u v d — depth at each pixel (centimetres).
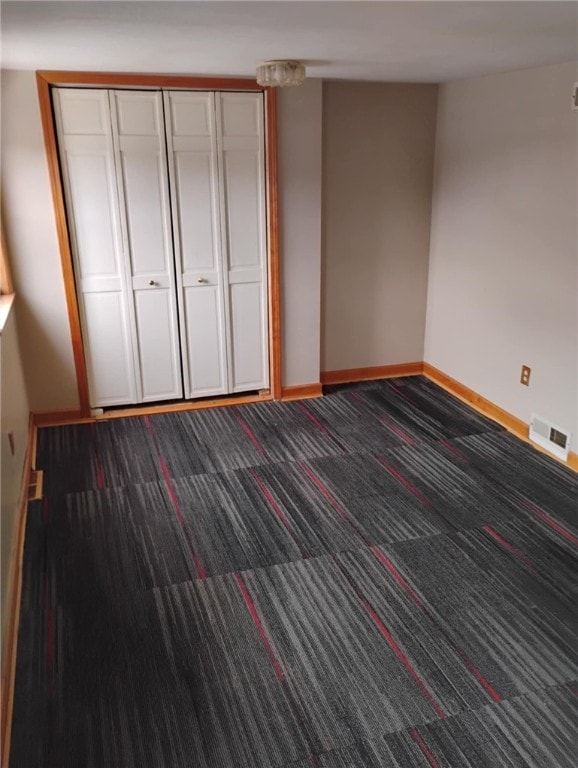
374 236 448
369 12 190
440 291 456
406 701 199
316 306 430
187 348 415
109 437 382
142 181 376
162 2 174
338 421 406
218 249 401
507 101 365
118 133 365
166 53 277
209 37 235
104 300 391
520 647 220
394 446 372
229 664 213
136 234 385
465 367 436
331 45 256
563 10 190
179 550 274
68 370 394
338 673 209
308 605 241
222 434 388
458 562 266
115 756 181
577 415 338
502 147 374
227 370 428
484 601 243
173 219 388
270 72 305
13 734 188
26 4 174
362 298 459
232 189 393
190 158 380
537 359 364
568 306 337
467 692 202
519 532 287
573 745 184
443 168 435
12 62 308
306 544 278
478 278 410
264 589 250
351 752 182
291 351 434
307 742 185
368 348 474
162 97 366
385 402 437
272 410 423
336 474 339
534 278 359
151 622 232
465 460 354
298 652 218
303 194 404
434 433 389
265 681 206
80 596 246
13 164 351
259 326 426
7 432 275
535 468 345
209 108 374
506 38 241
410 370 484
